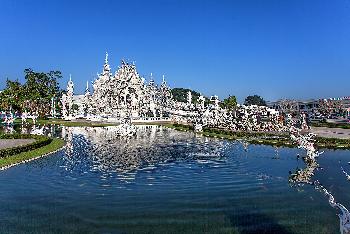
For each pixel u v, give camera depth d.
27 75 164.62
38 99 151.12
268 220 22.88
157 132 88.88
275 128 81.81
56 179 34.47
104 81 148.00
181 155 49.72
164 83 161.25
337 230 21.03
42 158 47.03
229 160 45.06
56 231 21.22
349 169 38.19
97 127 106.06
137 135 80.94
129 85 139.38
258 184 32.03
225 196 28.17
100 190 30.27
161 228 21.55
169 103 157.25
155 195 28.58
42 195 28.81
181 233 20.84
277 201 26.81
